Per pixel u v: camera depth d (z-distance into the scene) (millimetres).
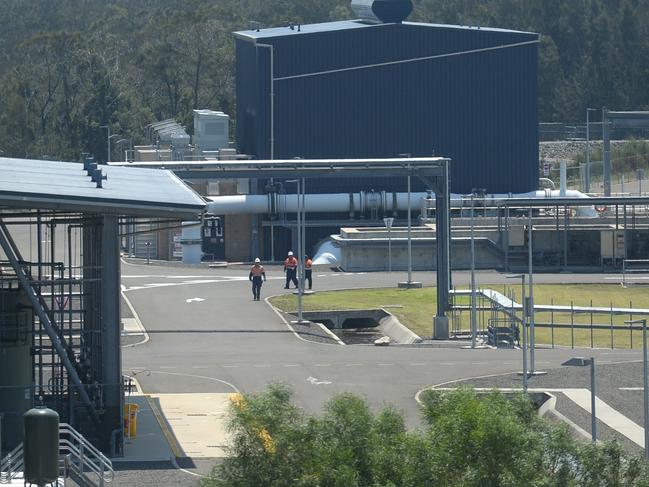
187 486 99250
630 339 171625
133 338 168250
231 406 82875
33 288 117688
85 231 122688
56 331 115062
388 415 80438
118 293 109938
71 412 106875
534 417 81438
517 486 73750
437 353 157875
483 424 75375
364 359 153500
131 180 123312
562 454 77312
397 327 183125
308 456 77000
